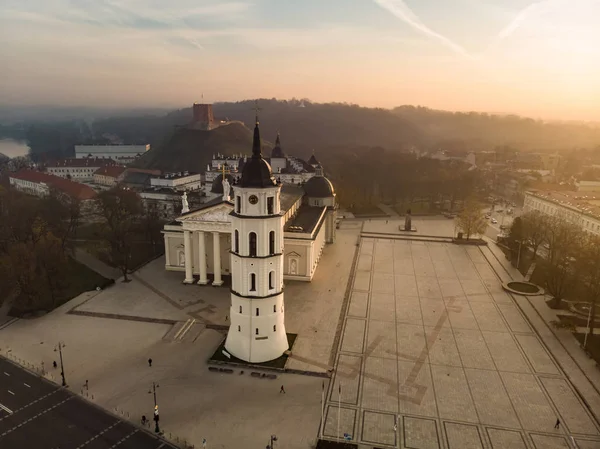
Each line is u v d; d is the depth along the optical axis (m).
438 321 102.94
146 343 91.81
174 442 63.91
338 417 69.31
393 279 130.75
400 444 63.69
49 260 113.12
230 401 73.12
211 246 129.50
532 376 81.06
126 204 172.00
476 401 73.62
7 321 101.38
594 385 78.56
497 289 123.25
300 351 88.38
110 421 68.19
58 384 77.56
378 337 94.81
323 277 132.00
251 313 82.00
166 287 121.69
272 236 79.75
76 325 99.56
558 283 113.69
